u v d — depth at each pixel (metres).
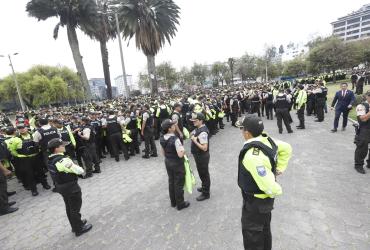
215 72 63.25
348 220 3.64
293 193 4.59
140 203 4.95
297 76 59.50
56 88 42.66
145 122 7.97
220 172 6.09
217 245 3.39
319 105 10.78
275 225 3.68
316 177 5.18
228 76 62.56
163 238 3.70
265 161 2.16
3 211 5.21
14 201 5.82
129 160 8.19
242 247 3.30
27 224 4.69
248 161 2.18
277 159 2.40
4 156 5.64
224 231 3.70
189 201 4.79
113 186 6.01
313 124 10.49
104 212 4.73
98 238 3.92
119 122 8.04
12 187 6.98
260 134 2.33
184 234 3.73
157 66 56.53
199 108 9.16
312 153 6.69
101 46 33.06
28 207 5.44
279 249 3.17
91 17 30.38
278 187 2.12
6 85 44.41
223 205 4.48
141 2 28.16
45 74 47.28
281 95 9.07
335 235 3.34
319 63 36.41
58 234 4.21
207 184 4.71
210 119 10.10
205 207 4.48
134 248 3.54
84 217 4.61
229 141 9.23
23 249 3.91
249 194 2.34
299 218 3.80
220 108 11.78
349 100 8.40
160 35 30.39
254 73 61.03
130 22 28.06
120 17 28.17
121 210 4.74
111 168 7.50
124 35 30.45
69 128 7.29
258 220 2.34
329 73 43.47
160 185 5.79
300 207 4.10
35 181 6.34
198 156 4.55
